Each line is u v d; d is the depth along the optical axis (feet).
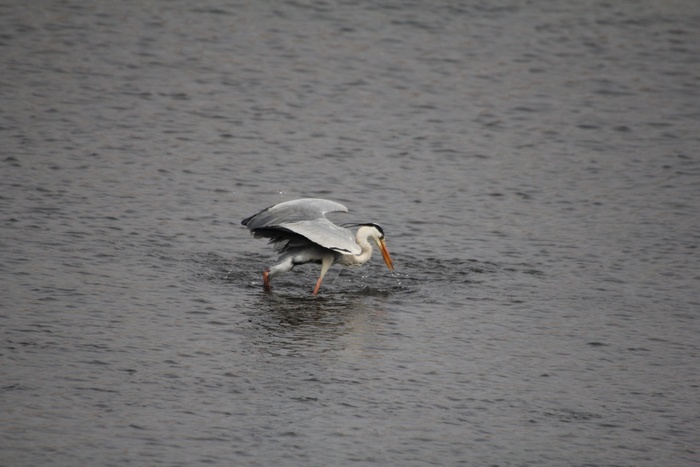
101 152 74.54
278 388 42.42
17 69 89.35
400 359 46.03
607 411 42.42
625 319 52.60
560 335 50.11
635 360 47.62
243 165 74.33
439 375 44.68
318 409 40.83
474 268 59.00
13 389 40.55
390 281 56.39
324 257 54.19
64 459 36.06
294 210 53.47
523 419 41.32
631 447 39.65
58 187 67.10
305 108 86.43
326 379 43.47
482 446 38.96
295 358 45.39
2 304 48.70
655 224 67.46
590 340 49.65
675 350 48.96
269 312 50.80
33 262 54.75
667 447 39.81
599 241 64.23
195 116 83.10
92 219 62.28
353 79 93.20
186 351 45.34
